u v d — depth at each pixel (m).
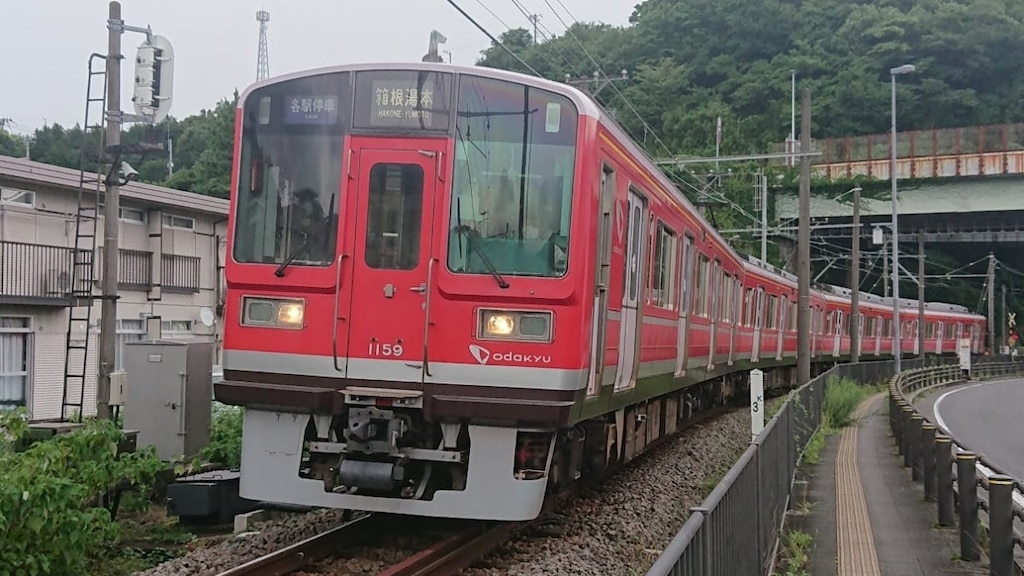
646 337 10.01
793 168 46.84
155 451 9.14
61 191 19.56
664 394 12.59
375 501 7.13
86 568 7.40
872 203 48.03
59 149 47.69
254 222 7.47
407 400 6.99
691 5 49.25
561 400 6.92
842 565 7.00
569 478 8.35
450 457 7.05
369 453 7.07
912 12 55.06
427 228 7.17
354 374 7.16
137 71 11.12
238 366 7.39
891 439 16.05
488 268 7.05
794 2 53.91
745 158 19.30
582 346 7.02
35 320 18.92
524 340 6.95
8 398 18.50
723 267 16.33
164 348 10.56
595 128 7.23
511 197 7.14
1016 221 49.94
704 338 14.39
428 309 7.04
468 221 7.14
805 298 20.38
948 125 53.59
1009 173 45.16
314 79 7.49
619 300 8.56
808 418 13.87
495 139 7.23
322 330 7.22
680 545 3.14
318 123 7.45
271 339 7.31
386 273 7.17
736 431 16.52
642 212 9.65
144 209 21.83
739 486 5.00
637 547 8.13
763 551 6.29
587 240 7.07
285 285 7.29
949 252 64.81
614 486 10.39
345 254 7.25
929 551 7.45
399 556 7.24
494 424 6.95
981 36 53.84
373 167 7.31
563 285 6.96
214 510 8.94
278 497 7.30
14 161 18.16
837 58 52.53
